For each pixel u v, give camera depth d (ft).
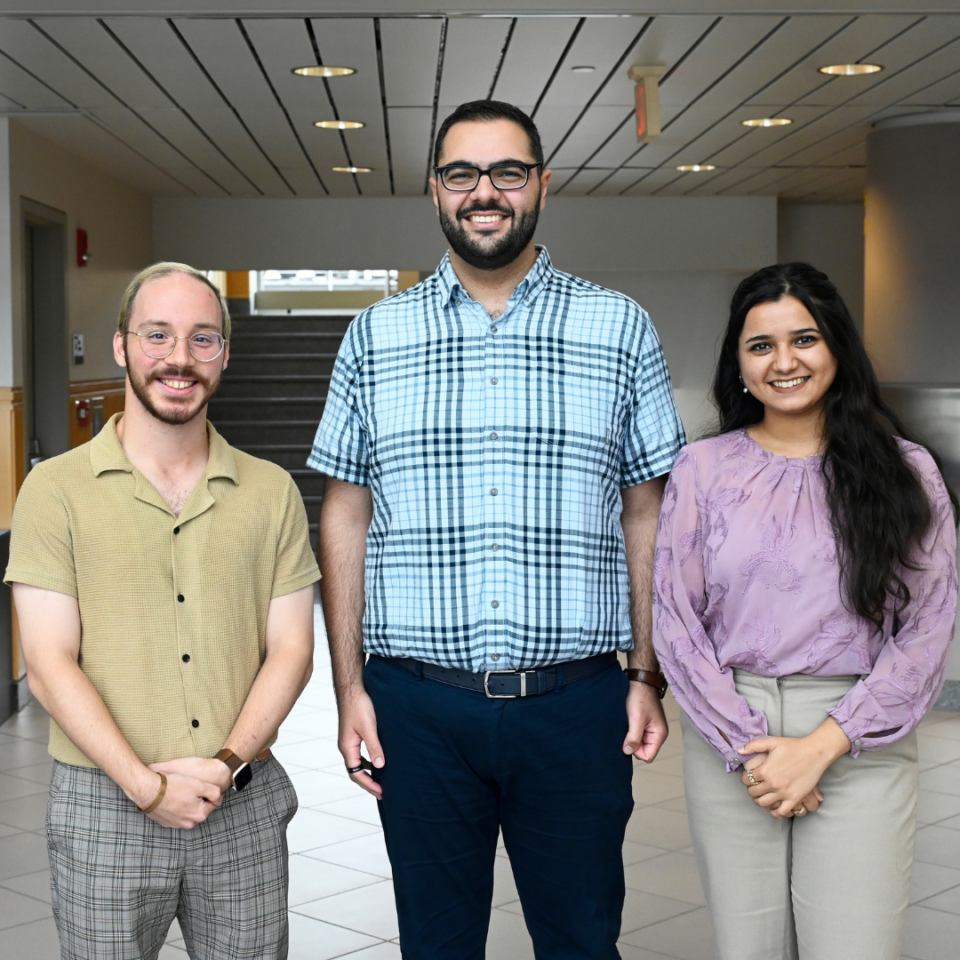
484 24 15.79
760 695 6.86
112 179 27.32
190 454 6.57
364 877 12.20
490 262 7.12
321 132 22.57
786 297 6.91
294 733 17.58
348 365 7.62
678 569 7.06
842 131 23.49
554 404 7.22
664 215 31.99
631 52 17.29
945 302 23.17
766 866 6.92
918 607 6.74
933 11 15.52
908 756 6.82
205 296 6.43
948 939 10.62
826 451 6.89
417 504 7.23
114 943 6.29
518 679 7.07
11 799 14.74
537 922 7.47
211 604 6.48
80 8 14.89
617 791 7.33
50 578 6.23
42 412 23.36
